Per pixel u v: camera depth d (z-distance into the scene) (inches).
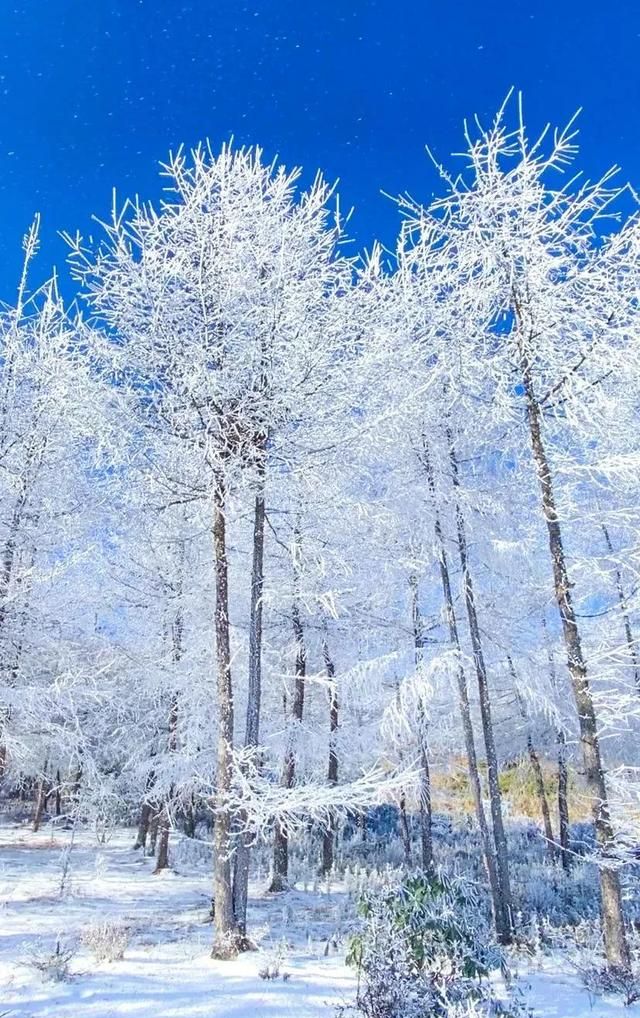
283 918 383.9
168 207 332.8
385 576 470.3
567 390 335.0
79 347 342.0
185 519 405.1
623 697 309.1
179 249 327.9
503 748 661.3
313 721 585.3
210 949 305.0
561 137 330.6
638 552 338.3
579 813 856.3
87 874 554.6
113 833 862.5
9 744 436.8
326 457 352.8
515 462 384.2
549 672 458.9
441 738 524.7
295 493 379.9
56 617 502.9
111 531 471.2
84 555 493.4
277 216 350.3
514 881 540.7
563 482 354.9
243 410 328.8
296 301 333.4
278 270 329.1
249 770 303.1
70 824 914.1
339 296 356.2
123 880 535.5
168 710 556.1
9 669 469.7
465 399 390.6
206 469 335.3
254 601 358.6
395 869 586.9
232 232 334.3
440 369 381.1
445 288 393.1
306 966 279.3
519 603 459.5
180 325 324.8
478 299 355.9
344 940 334.0
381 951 211.9
